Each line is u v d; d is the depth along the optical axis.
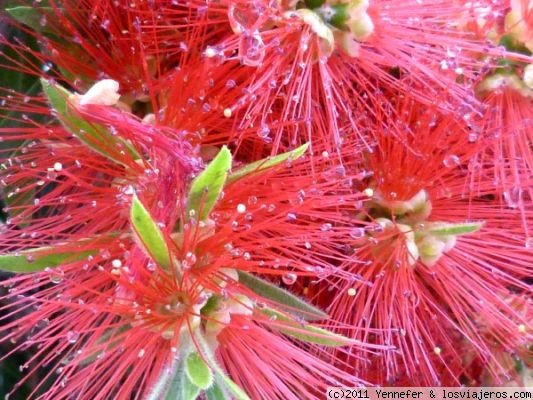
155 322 0.16
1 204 0.20
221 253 0.16
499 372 0.21
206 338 0.16
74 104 0.16
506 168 0.19
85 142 0.16
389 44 0.18
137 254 0.16
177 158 0.16
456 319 0.20
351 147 0.18
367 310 0.19
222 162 0.15
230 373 0.17
